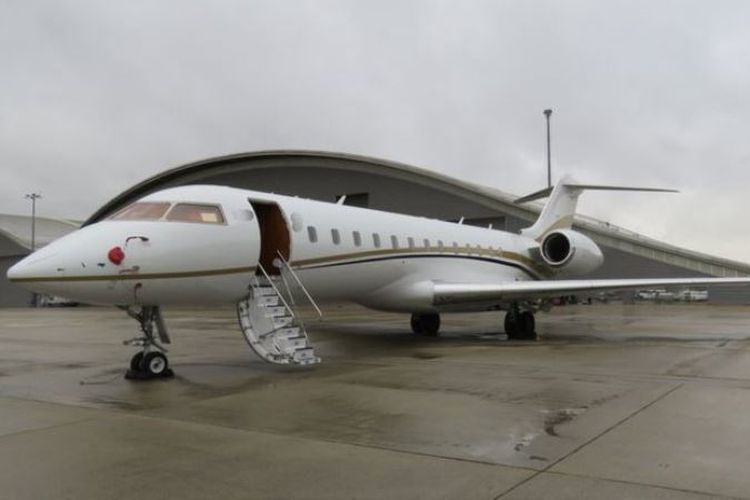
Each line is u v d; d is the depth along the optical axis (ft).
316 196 156.56
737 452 17.40
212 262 33.60
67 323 86.63
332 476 15.60
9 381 31.53
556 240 67.31
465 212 140.15
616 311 112.68
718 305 137.49
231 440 19.10
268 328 34.71
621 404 24.06
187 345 49.96
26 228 238.27
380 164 145.79
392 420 21.57
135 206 33.60
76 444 18.83
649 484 14.82
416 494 14.28
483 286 49.80
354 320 85.35
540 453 17.46
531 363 36.40
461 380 29.99
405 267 49.60
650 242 141.79
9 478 15.67
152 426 21.06
